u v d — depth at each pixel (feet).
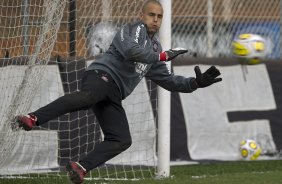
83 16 92.07
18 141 88.43
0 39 79.20
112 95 61.93
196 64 108.88
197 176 86.53
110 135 61.62
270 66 114.62
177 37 114.11
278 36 121.19
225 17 117.50
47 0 72.28
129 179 83.61
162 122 86.07
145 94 98.07
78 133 94.43
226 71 111.34
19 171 88.53
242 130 111.14
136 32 61.41
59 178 83.41
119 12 92.63
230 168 98.48
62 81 93.50
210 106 108.88
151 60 60.44
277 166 101.35
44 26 72.43
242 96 111.96
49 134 92.07
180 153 104.83
